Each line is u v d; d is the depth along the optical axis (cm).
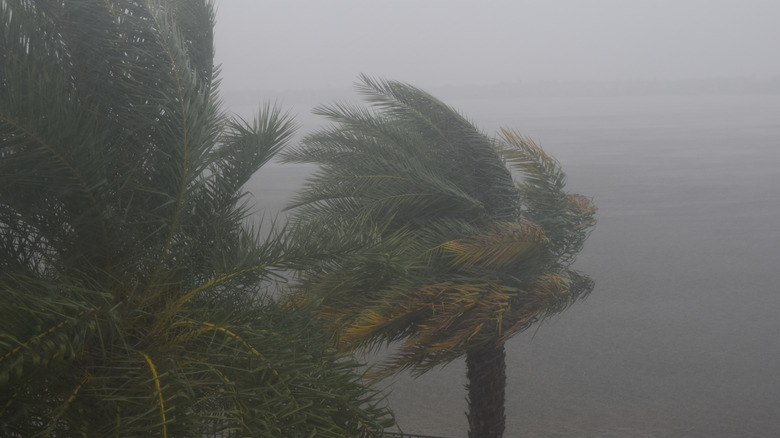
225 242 545
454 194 885
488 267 857
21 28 455
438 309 797
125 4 482
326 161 940
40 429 377
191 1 556
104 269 489
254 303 515
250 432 374
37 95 414
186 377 422
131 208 505
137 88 479
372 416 431
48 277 482
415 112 987
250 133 565
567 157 9656
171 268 512
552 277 851
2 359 334
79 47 496
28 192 470
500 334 791
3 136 395
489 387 974
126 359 434
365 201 877
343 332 743
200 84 539
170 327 464
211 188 555
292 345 456
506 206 974
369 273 694
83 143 421
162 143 518
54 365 348
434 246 852
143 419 373
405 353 804
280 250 507
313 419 405
